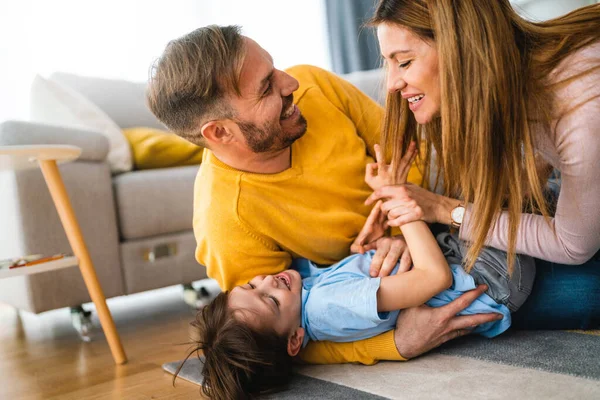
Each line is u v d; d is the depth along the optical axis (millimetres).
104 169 2186
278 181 1480
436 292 1321
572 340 1325
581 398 1005
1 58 3162
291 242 1512
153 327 2195
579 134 1107
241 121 1392
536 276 1406
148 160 2480
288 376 1358
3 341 2199
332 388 1253
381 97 1504
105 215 2172
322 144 1559
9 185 2010
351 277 1392
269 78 1397
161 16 3613
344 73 4199
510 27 1140
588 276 1374
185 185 2391
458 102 1149
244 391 1288
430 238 1354
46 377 1684
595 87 1096
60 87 2434
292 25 4137
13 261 1733
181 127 1456
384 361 1395
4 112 3172
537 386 1087
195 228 1559
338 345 1416
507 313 1355
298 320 1399
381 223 1519
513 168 1186
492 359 1272
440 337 1345
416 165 1577
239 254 1462
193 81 1370
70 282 2074
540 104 1144
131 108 2885
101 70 3426
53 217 2053
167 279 2322
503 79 1124
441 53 1144
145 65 3561
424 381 1203
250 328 1312
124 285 2221
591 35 1133
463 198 1363
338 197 1541
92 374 1663
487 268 1370
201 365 1574
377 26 1249
